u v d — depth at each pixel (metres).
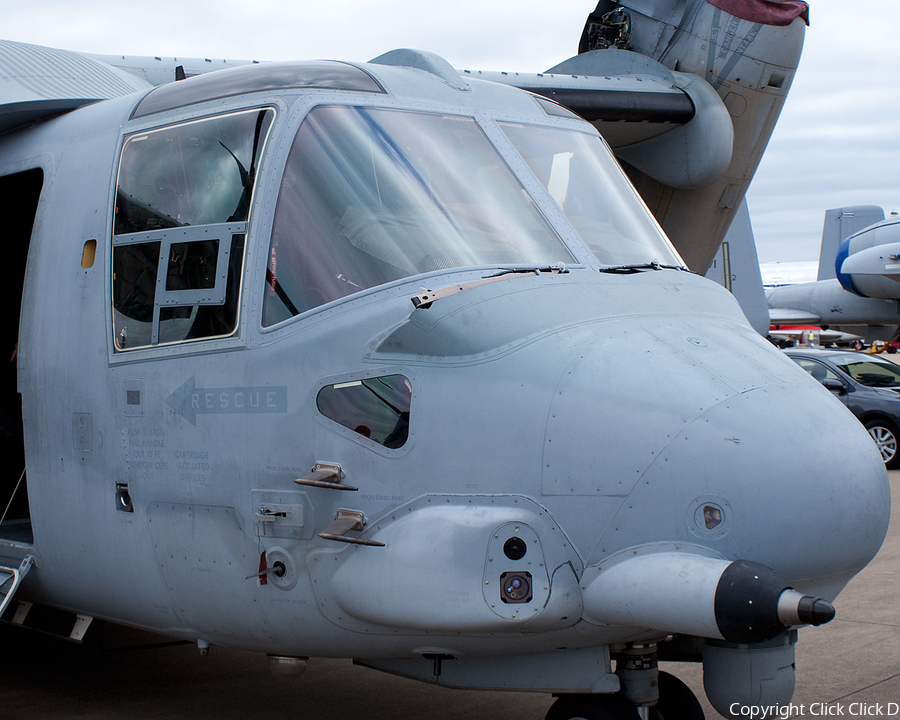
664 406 2.69
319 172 3.31
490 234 3.25
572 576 2.71
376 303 3.06
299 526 3.07
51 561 3.91
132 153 3.78
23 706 4.21
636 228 3.73
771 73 8.46
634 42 9.05
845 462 2.72
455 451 2.84
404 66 3.87
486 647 2.89
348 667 4.77
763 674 2.79
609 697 3.01
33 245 4.04
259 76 3.62
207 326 3.36
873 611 5.59
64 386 3.79
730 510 2.59
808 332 47.00
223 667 4.79
